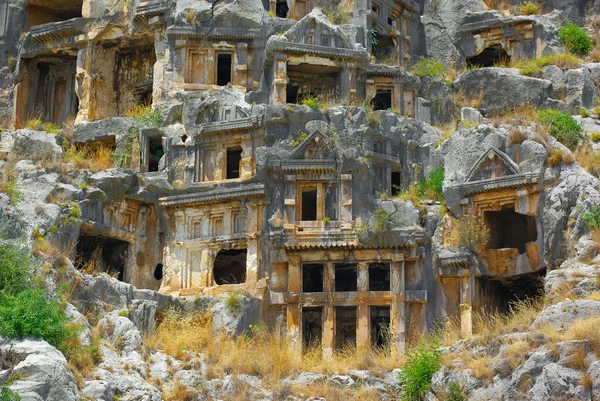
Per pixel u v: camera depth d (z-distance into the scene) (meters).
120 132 57.28
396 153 55.69
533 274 51.25
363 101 57.22
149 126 56.75
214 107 55.94
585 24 63.69
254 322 51.31
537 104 57.69
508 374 40.94
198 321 50.75
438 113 59.34
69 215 51.16
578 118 56.09
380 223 52.34
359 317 52.00
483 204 52.19
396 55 62.81
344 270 55.88
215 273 57.34
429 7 64.31
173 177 55.75
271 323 52.22
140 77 61.91
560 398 38.56
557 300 45.44
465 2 63.50
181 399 44.31
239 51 58.62
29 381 37.97
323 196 53.47
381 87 59.38
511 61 61.88
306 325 55.47
